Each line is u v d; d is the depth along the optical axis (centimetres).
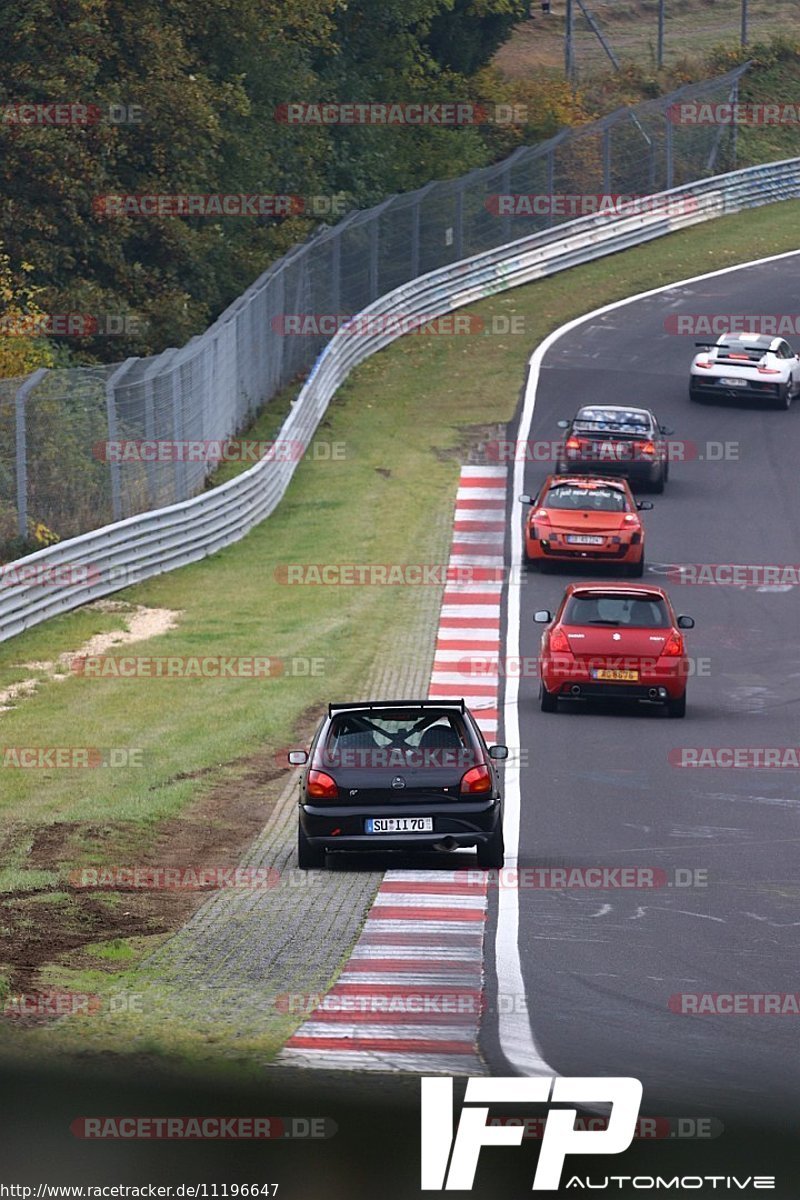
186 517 12644
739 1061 3869
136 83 17662
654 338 19838
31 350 14462
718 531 13712
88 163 16625
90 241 17100
